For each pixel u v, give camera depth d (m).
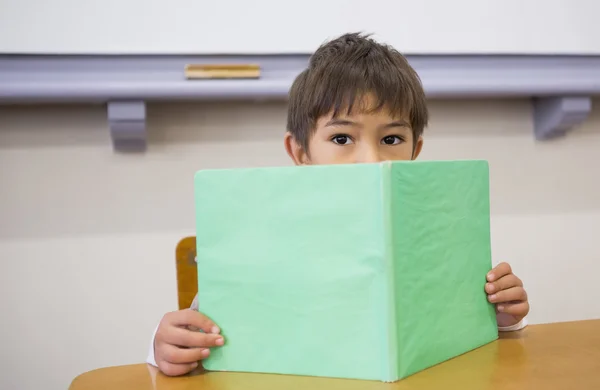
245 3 1.37
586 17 1.52
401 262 0.52
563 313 1.63
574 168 1.62
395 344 0.51
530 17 1.50
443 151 1.53
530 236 1.60
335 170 0.52
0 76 1.26
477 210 0.63
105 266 1.39
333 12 1.41
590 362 0.57
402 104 0.85
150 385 0.56
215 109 1.42
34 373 1.38
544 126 1.56
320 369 0.54
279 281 0.55
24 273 1.36
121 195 1.39
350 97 0.82
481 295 0.63
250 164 1.44
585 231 1.63
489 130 1.56
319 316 0.54
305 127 0.89
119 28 1.32
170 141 1.41
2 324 1.36
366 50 0.90
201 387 0.54
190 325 0.58
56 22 1.29
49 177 1.36
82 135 1.37
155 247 1.41
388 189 0.51
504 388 0.50
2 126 1.34
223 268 0.57
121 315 1.41
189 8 1.35
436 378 0.52
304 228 0.54
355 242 0.52
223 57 1.37
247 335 0.57
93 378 0.60
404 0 1.44
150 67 1.33
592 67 1.53
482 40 1.48
